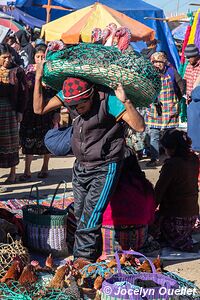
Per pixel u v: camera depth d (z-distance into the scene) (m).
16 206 6.58
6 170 9.14
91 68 4.06
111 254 5.05
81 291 3.96
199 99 6.98
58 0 16.34
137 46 14.91
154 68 4.31
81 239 4.45
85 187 4.54
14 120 7.48
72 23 12.56
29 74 7.97
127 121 4.19
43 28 13.09
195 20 10.39
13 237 5.06
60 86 4.64
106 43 4.62
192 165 5.45
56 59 4.23
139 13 15.69
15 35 12.12
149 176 8.81
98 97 4.22
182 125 10.63
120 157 4.44
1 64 7.27
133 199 5.04
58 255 5.17
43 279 4.15
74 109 4.40
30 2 16.16
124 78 4.08
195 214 5.53
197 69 8.94
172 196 5.47
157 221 5.62
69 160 10.23
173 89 9.01
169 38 15.94
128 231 5.06
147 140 9.98
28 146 8.17
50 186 7.99
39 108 4.62
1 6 16.70
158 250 5.41
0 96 7.33
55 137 4.79
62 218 5.15
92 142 4.35
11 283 3.96
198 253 5.45
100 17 12.21
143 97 4.34
